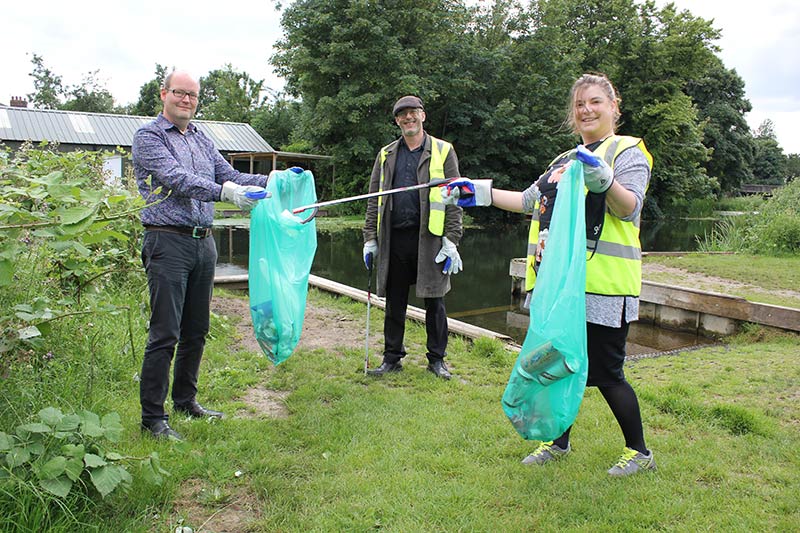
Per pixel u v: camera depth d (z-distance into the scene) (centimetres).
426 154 430
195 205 314
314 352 499
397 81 2675
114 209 295
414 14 2745
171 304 307
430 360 455
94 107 4984
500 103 2820
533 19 3073
